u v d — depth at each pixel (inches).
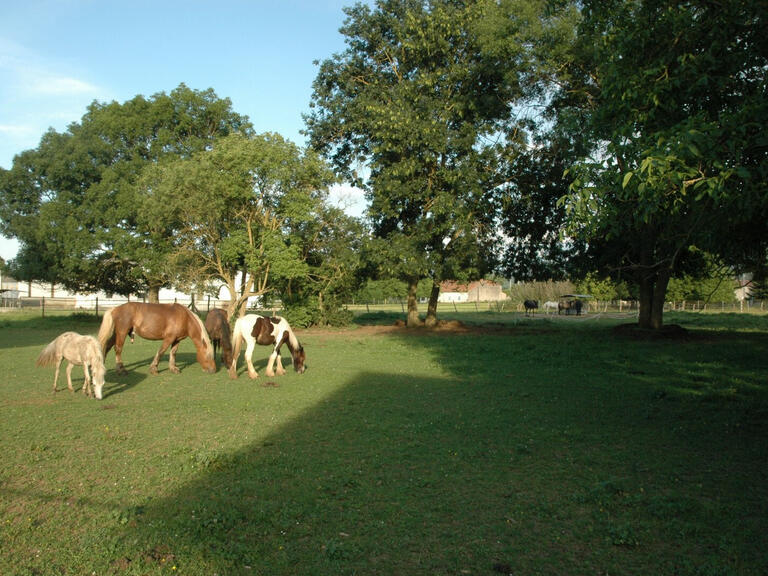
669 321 1370.6
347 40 1100.5
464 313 1961.1
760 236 335.3
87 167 1211.9
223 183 912.9
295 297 1133.1
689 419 335.0
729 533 177.0
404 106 906.7
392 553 165.3
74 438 292.2
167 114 1251.8
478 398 406.3
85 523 185.9
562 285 2386.8
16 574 150.9
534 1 815.1
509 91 914.1
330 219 1075.9
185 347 791.1
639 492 215.2
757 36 279.3
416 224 981.8
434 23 943.0
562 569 156.1
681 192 228.7
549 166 939.3
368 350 749.3
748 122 226.4
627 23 322.7
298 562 159.8
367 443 285.7
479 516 192.9
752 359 591.5
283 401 393.7
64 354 410.9
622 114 322.3
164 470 240.1
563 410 362.6
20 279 1460.4
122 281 1430.9
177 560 160.6
